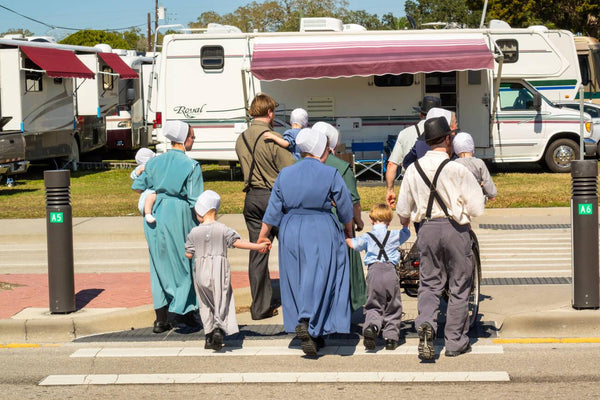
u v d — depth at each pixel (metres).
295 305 7.22
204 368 7.10
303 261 7.13
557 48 22.08
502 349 7.43
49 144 23.98
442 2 68.56
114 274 10.98
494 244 12.94
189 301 7.94
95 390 6.59
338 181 7.21
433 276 7.18
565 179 20.14
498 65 20.11
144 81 30.75
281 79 19.31
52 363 7.33
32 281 10.48
